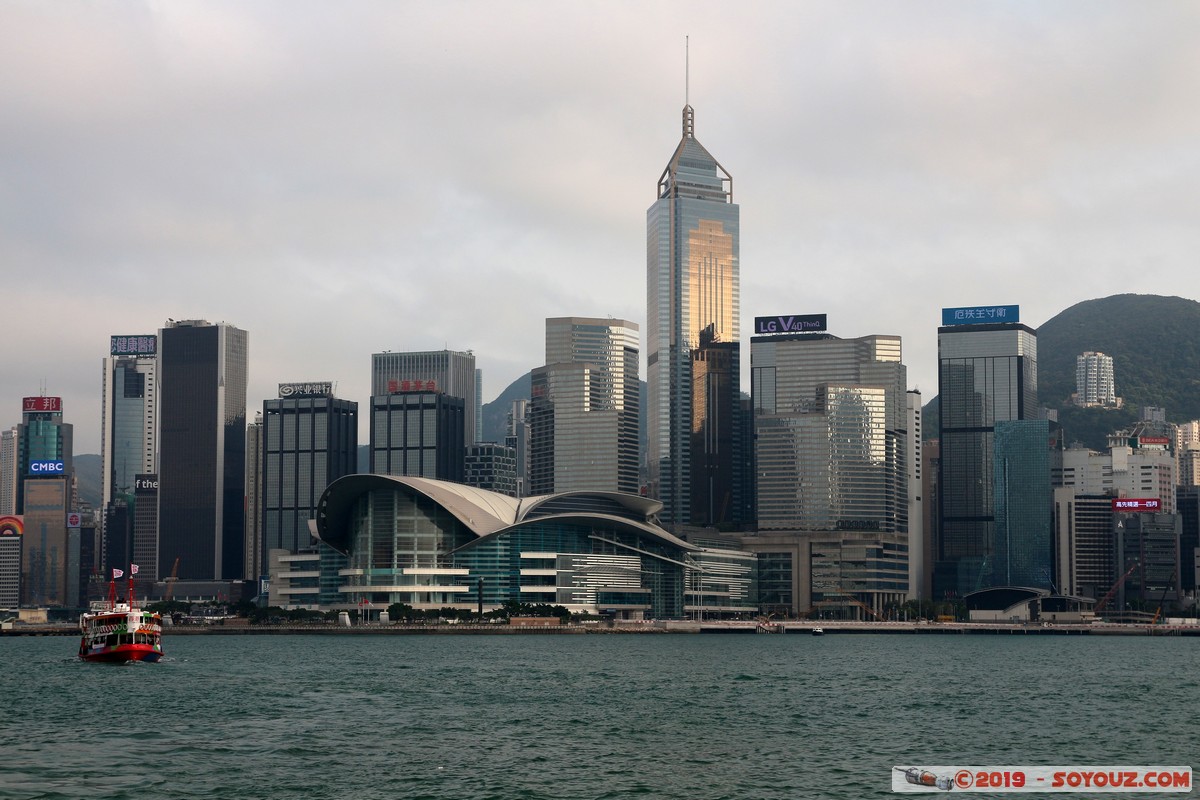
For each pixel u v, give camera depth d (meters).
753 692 169.50
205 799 90.69
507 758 107.94
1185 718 141.50
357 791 93.75
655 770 102.62
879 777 100.38
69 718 134.12
